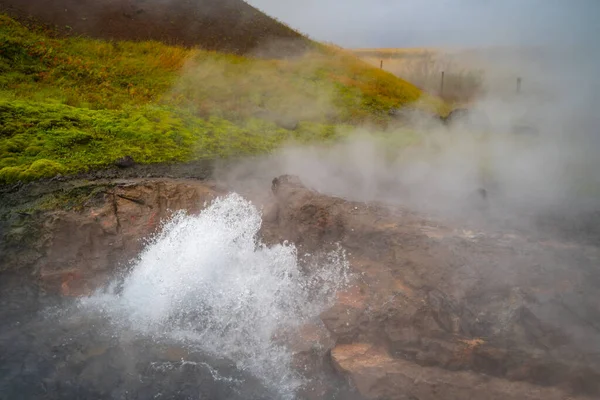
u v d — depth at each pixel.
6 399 4.70
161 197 7.38
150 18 20.42
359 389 4.73
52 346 5.45
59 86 12.89
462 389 4.51
